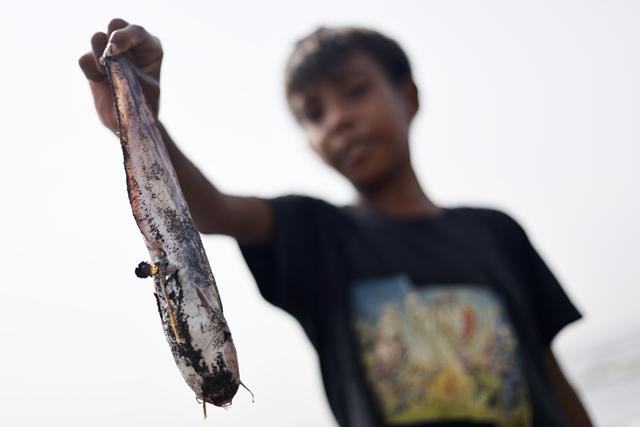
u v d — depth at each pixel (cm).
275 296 244
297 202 261
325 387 243
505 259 287
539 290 299
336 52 283
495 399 234
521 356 250
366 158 277
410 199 286
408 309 243
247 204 241
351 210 281
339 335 240
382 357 235
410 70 311
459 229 281
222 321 166
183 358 163
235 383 164
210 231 223
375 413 225
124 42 173
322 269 251
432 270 256
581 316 296
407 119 307
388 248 260
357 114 276
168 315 164
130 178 171
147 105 178
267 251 246
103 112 187
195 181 204
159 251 168
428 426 226
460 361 236
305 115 290
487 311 250
